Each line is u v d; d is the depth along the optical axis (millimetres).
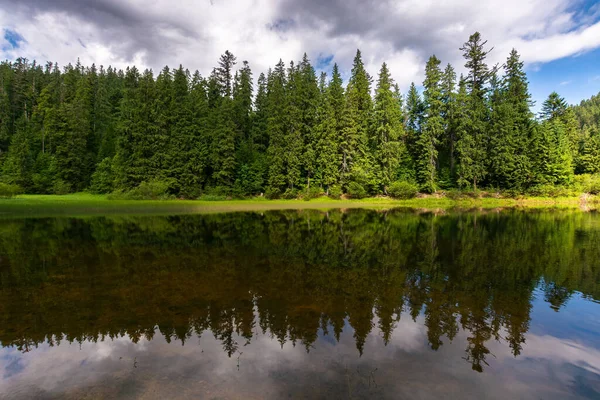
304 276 8609
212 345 4797
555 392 3803
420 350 4738
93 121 56656
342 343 4910
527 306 6613
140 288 7465
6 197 34594
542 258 11047
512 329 5523
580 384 3979
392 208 35812
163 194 40719
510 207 37250
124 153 43844
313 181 46844
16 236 14961
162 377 3949
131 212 28250
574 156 51906
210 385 3777
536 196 43031
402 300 6855
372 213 29562
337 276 8656
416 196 44656
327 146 44500
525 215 27328
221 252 11664
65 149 46062
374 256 11227
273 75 58906
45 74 68125
